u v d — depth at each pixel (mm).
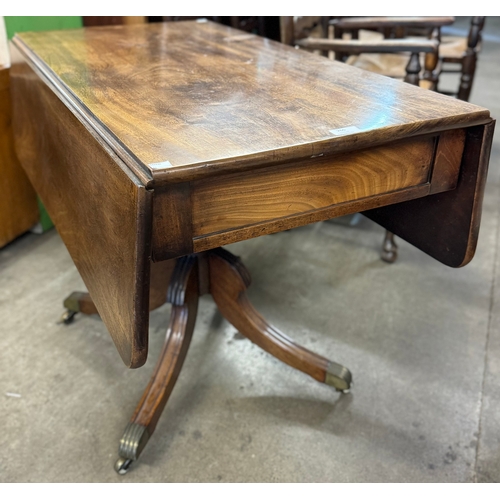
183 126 653
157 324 1368
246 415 1093
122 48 1122
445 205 809
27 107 1117
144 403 1009
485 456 1002
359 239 1777
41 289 1488
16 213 1651
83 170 740
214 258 1088
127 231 582
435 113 683
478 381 1179
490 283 1535
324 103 736
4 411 1089
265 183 627
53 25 1644
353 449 1017
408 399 1131
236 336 1325
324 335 1320
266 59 1016
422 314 1399
